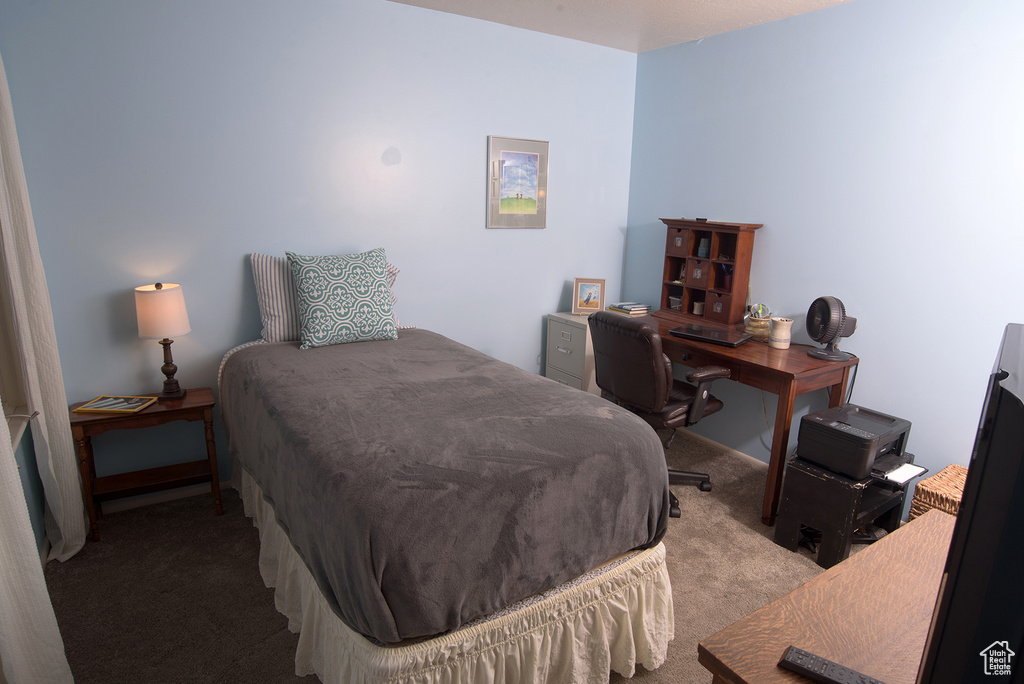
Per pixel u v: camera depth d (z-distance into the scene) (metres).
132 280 2.62
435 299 3.45
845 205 2.80
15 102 2.28
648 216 3.90
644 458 1.79
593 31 3.36
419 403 2.00
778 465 2.61
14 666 1.38
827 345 2.78
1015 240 2.25
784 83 2.98
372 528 1.35
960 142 2.37
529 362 3.94
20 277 2.06
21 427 2.05
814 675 0.96
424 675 1.43
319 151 2.93
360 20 2.90
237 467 2.77
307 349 2.69
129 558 2.33
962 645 0.69
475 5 2.97
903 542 1.36
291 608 1.91
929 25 2.42
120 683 1.72
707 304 3.39
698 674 1.84
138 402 2.52
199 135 2.64
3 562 1.36
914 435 2.66
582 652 1.71
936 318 2.52
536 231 3.72
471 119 3.32
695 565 2.36
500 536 1.49
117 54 2.42
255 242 2.86
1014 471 0.62
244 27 2.64
